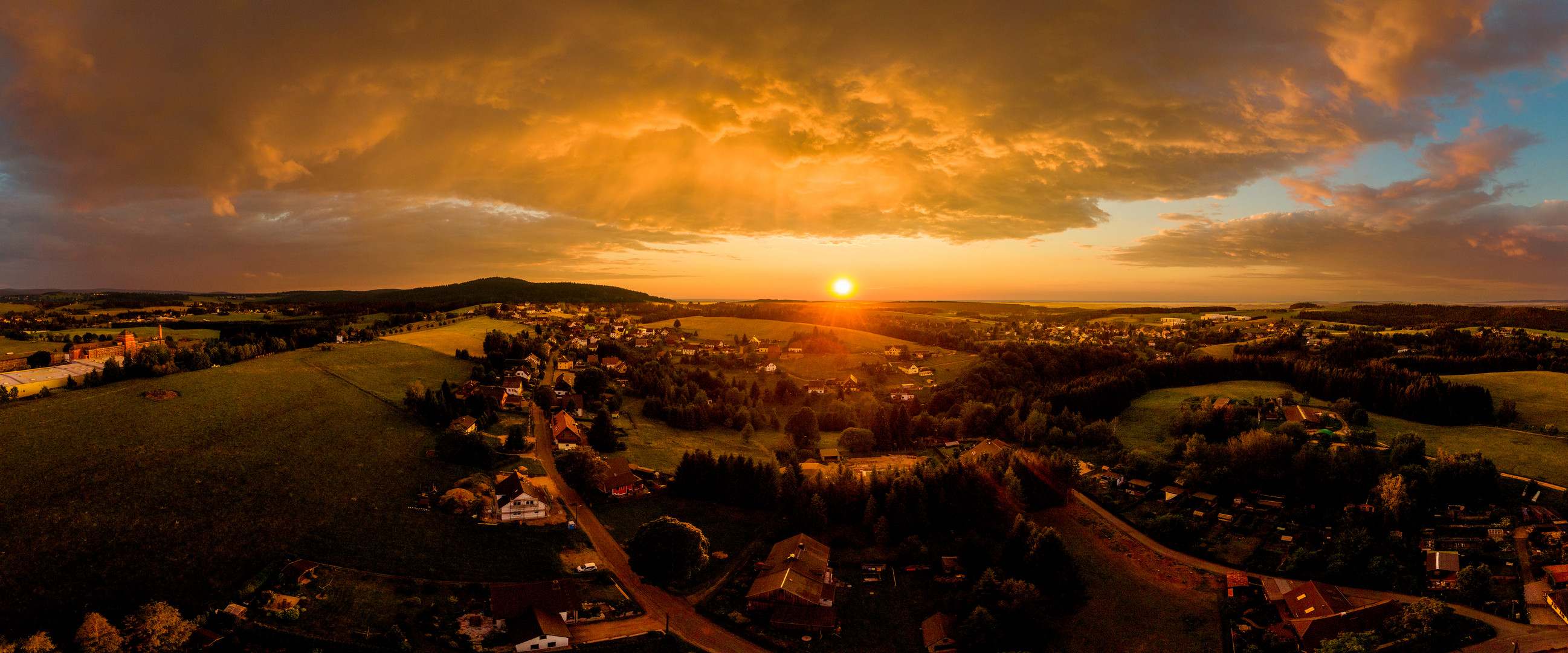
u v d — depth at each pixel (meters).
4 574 74.06
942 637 84.94
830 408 188.38
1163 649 86.31
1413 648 79.94
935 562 103.00
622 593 90.25
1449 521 108.00
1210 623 91.06
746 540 107.69
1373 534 106.69
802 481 119.88
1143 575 102.94
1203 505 122.31
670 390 191.00
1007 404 181.88
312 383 151.25
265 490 98.19
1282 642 85.31
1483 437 141.75
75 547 79.94
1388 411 163.75
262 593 78.25
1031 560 95.88
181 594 76.44
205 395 132.88
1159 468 132.88
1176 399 185.62
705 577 96.62
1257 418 161.38
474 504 102.56
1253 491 125.38
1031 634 86.19
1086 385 192.12
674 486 121.81
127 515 87.06
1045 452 146.00
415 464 115.56
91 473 94.81
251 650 70.88
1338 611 87.19
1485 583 89.25
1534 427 146.62
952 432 173.38
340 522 94.12
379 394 151.38
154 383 138.38
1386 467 124.31
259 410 128.38
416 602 81.19
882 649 84.94
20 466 94.50
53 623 70.12
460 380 179.25
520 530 100.50
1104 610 94.12
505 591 83.12
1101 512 124.00
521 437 130.88
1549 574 89.81
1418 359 196.12
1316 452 124.81
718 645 82.25
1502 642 80.31
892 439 168.00
